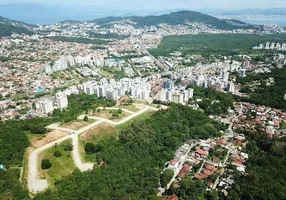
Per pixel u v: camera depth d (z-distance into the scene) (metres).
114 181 143.62
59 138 186.00
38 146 174.12
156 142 199.00
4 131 190.38
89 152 169.38
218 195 144.88
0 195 126.19
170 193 147.25
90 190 132.25
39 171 148.38
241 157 182.25
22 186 134.62
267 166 167.88
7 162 152.62
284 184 148.12
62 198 124.44
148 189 147.38
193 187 146.25
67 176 144.25
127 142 182.88
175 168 168.62
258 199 137.75
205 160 179.88
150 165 173.12
